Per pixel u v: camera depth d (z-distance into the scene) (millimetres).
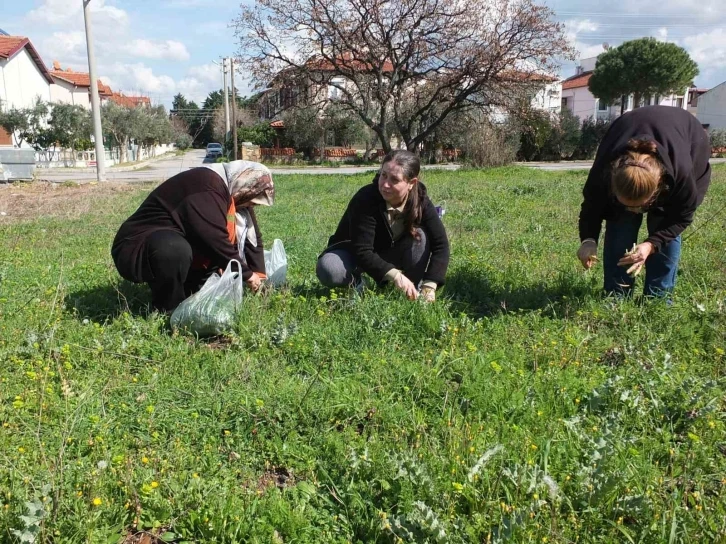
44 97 44281
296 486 2246
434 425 2613
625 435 2500
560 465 2285
